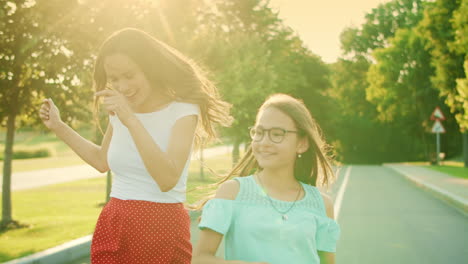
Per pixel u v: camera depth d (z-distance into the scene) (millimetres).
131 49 2305
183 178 2473
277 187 2559
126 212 2373
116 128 2455
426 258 7359
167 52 2422
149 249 2359
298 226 2438
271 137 2482
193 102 2465
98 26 9117
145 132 2166
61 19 8859
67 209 12562
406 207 13422
